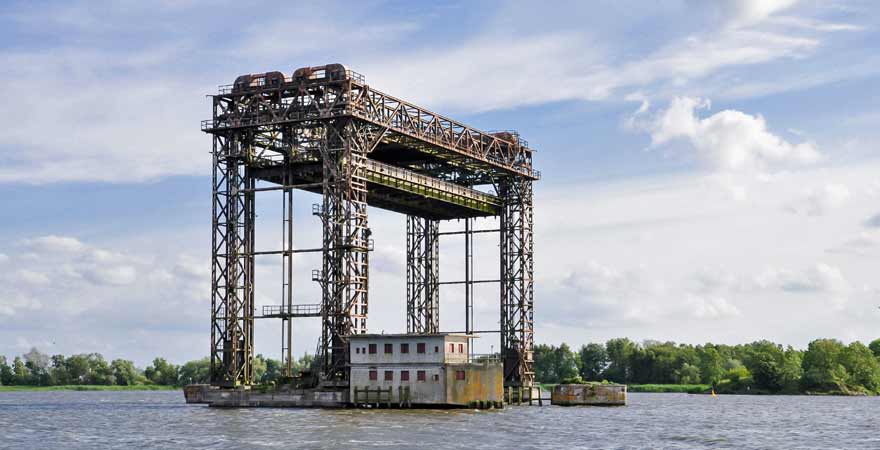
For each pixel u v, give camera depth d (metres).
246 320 156.88
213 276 156.75
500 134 189.38
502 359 185.38
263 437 113.38
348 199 150.25
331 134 152.38
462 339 152.12
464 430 122.81
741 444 120.75
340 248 150.12
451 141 170.38
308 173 158.38
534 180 191.38
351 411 145.12
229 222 156.88
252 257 157.75
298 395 151.12
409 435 115.69
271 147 160.75
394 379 148.25
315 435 114.75
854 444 122.25
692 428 143.50
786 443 123.00
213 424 128.38
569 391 195.62
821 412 198.88
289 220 155.00
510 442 113.25
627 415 168.62
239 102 157.25
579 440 118.69
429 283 193.12
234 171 157.38
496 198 186.75
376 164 157.25
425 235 194.12
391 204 176.50
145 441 113.69
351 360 149.50
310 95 154.25
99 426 136.25
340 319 150.00
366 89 154.62
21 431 131.00
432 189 170.00
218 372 156.62
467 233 192.50
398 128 158.50
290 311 154.50
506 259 187.75
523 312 185.88
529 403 185.38
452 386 148.12
